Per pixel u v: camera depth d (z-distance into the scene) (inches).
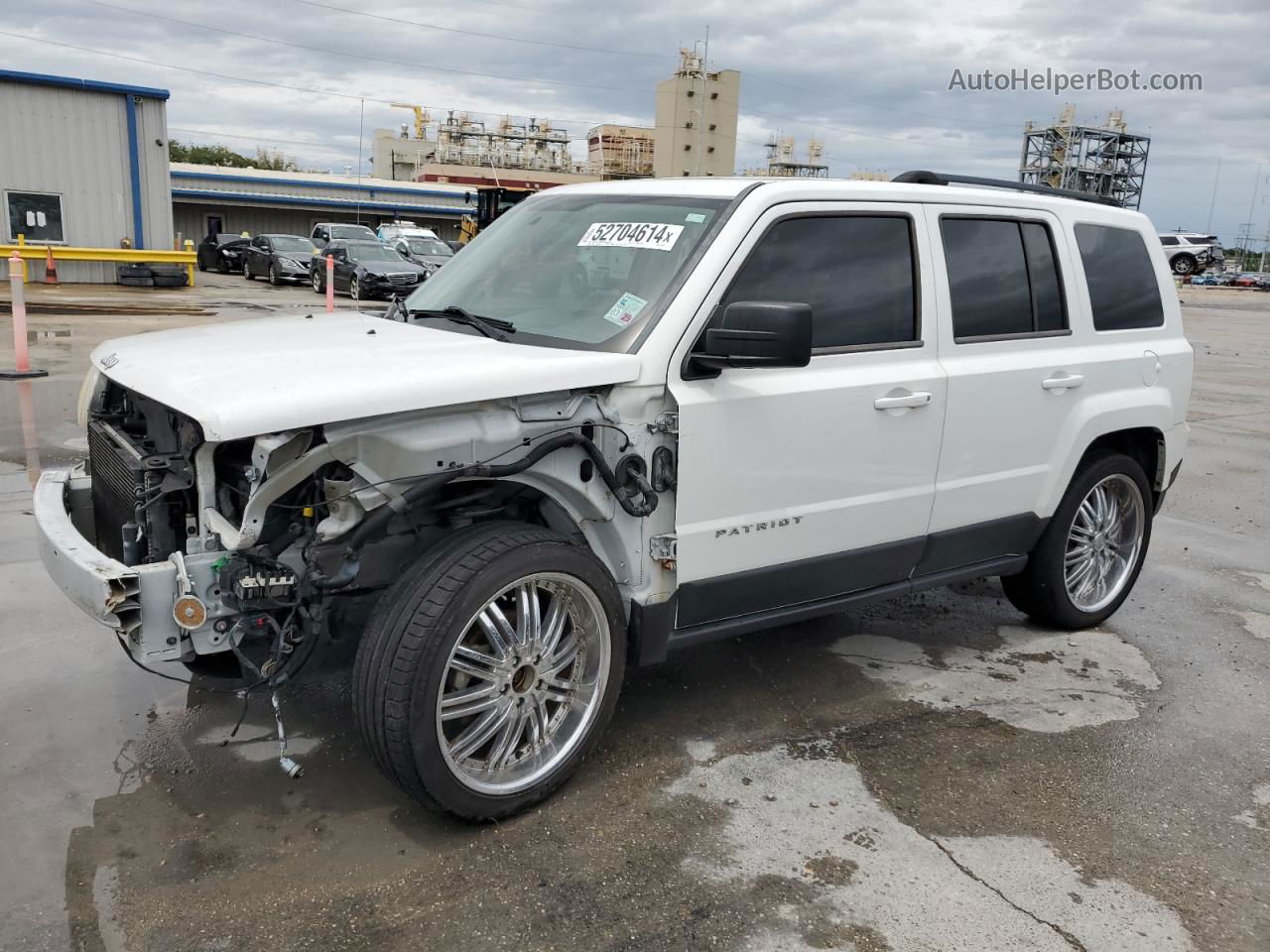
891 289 155.8
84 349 514.9
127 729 144.6
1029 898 115.3
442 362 119.4
